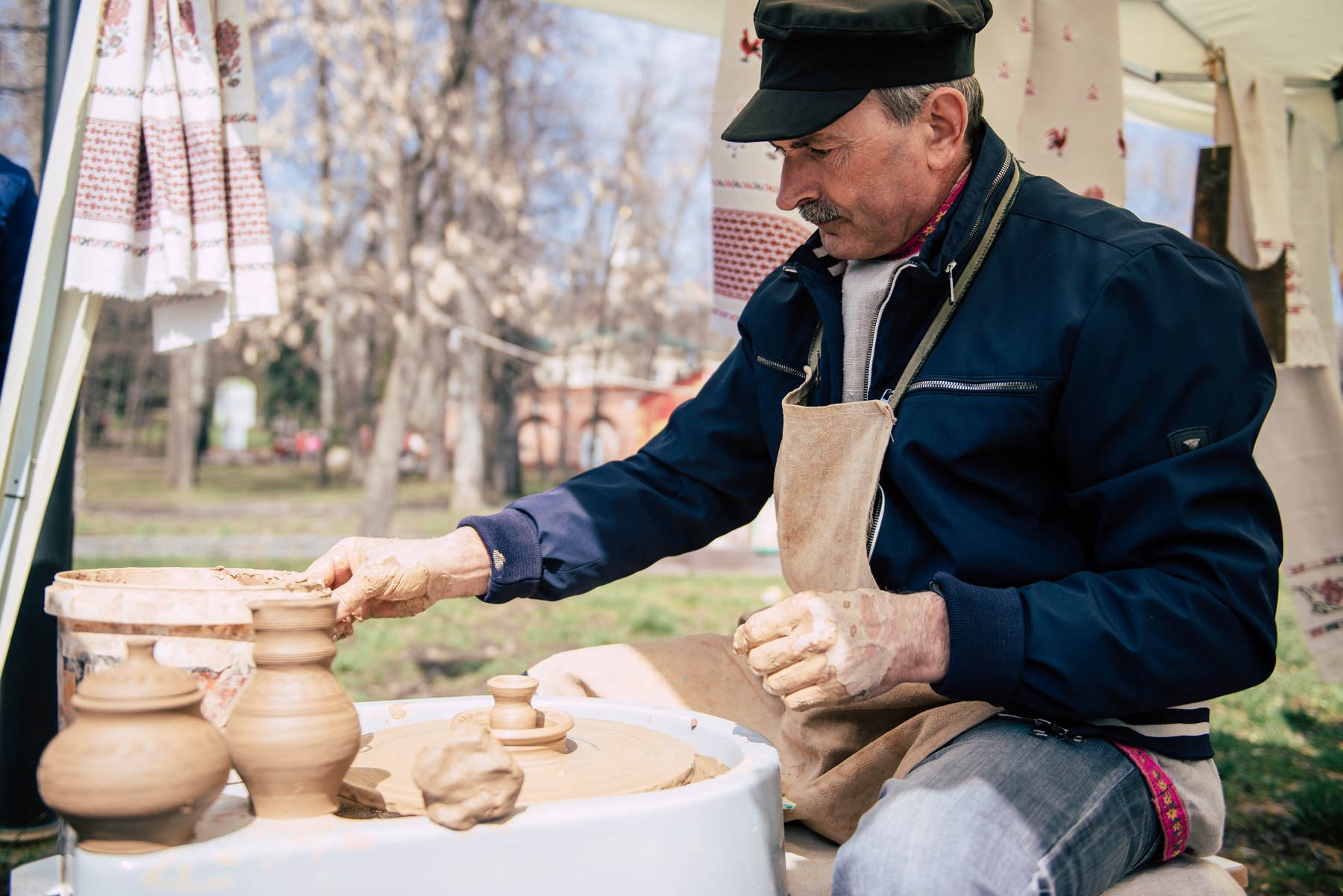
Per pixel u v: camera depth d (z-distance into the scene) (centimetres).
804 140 147
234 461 3809
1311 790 339
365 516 1246
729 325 257
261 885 93
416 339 1273
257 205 218
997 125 248
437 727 143
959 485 144
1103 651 122
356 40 1259
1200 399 133
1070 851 119
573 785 116
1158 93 402
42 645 264
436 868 98
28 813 264
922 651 122
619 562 173
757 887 114
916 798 120
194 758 91
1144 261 136
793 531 158
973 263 148
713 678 187
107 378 2636
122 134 200
